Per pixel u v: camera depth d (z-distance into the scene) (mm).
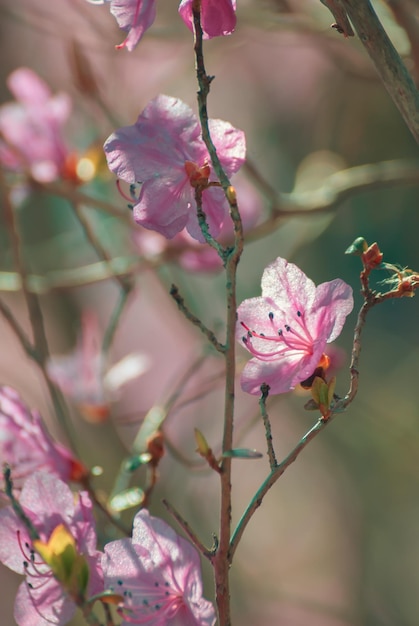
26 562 1083
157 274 1422
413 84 1084
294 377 1075
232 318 1055
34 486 1083
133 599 1068
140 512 1072
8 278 1382
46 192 1352
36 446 1175
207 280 2033
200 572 1064
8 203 1276
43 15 1521
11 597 2127
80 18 1706
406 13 1227
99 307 2236
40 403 1984
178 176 1081
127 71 1759
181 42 1545
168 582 1069
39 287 1369
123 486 1242
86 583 1038
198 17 1060
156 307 2129
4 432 1175
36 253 1838
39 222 1936
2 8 1532
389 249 2229
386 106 2100
